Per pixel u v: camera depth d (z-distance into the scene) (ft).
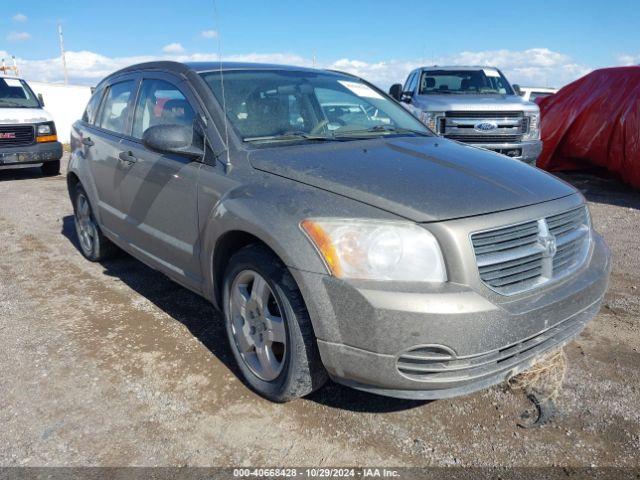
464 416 9.20
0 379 10.28
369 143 10.91
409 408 9.41
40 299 14.08
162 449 8.41
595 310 9.62
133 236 13.30
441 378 7.73
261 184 9.25
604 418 9.09
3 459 8.18
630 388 9.93
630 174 28.14
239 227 9.00
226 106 10.93
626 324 12.47
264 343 9.34
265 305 9.19
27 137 33.09
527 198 8.75
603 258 9.94
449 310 7.38
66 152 53.06
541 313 8.07
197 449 8.42
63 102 60.70
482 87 31.58
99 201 15.07
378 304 7.47
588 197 27.32
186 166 10.87
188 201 10.71
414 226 7.74
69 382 10.18
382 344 7.58
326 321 7.91
